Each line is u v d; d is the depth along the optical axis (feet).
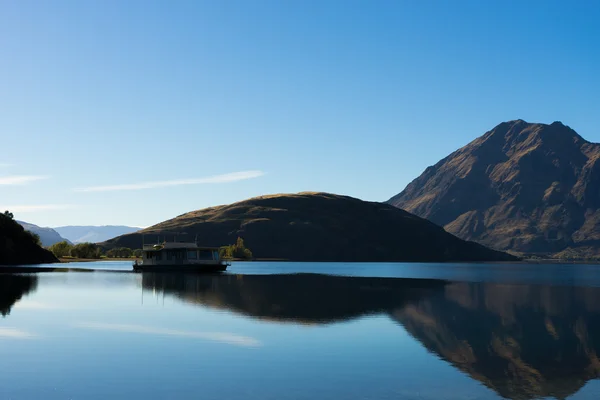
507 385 84.69
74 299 191.11
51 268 478.59
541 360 101.65
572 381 87.30
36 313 152.56
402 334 126.00
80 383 82.48
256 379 85.40
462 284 340.80
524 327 141.18
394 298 221.05
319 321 143.84
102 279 315.37
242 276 400.47
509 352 108.37
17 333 120.47
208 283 295.69
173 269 437.58
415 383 84.94
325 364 95.30
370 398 77.41
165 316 148.66
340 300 206.28
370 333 126.41
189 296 209.15
